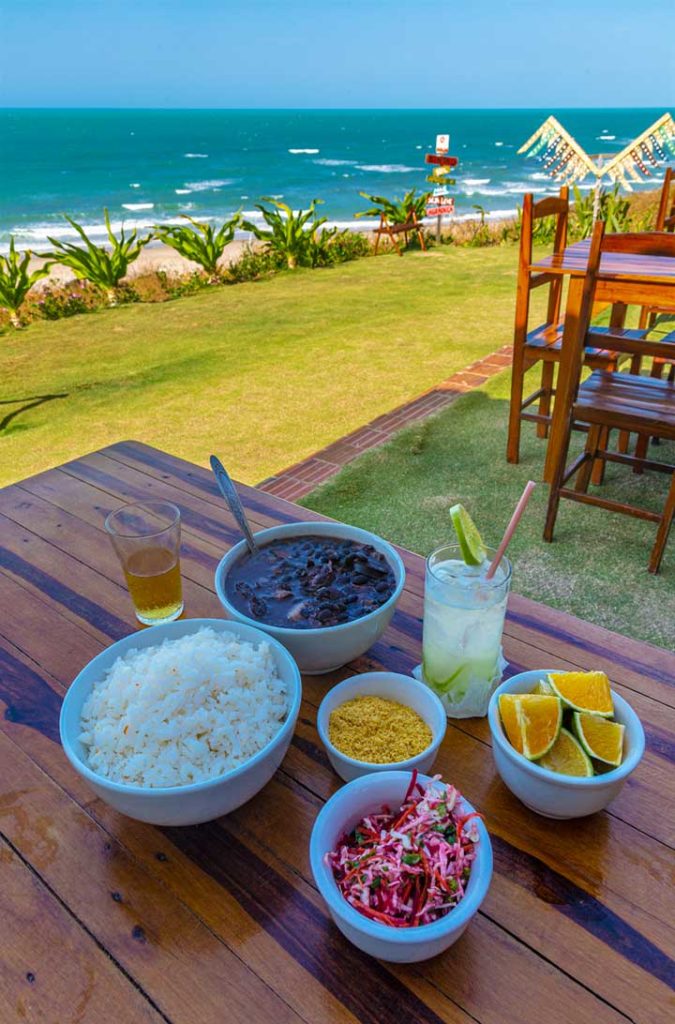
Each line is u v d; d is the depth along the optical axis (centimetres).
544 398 378
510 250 1059
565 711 91
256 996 72
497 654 104
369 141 7481
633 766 83
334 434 408
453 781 97
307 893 82
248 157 5866
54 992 73
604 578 267
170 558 125
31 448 407
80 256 771
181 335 647
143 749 87
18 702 113
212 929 79
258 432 415
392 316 676
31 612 135
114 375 537
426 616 104
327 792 96
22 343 649
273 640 101
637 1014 69
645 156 457
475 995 71
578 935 76
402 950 69
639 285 254
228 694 92
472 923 78
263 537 128
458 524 105
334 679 116
